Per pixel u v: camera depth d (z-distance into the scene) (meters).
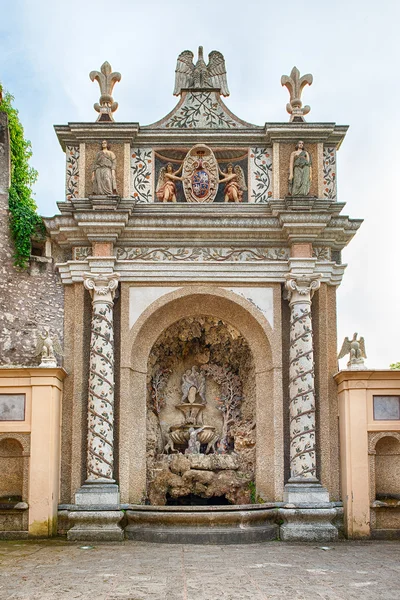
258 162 20.98
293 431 19.30
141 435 19.91
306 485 18.81
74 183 20.64
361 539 18.34
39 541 17.53
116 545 17.00
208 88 21.45
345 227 20.55
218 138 20.92
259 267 20.25
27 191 24.17
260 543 17.59
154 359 20.84
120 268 20.11
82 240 20.39
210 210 20.55
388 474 19.42
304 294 19.80
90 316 20.06
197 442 20.80
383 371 18.94
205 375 21.91
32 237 20.67
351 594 11.34
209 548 16.55
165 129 20.83
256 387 20.33
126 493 19.11
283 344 20.12
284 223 19.97
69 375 19.84
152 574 12.94
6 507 17.84
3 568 13.49
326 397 19.84
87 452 19.08
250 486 20.14
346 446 18.88
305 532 18.09
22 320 20.19
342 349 19.84
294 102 21.11
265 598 11.03
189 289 20.16
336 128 20.95
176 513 17.72
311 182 20.70
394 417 19.00
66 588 11.66
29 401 18.52
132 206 20.12
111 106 21.05
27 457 18.30
